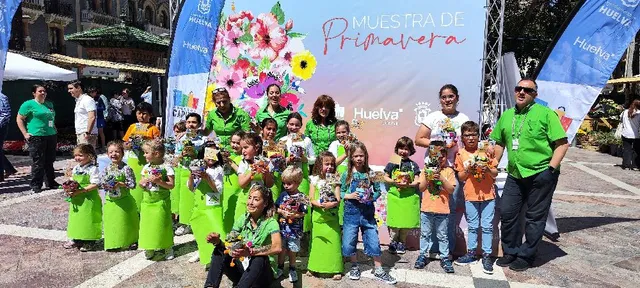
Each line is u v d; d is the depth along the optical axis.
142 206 4.70
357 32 5.64
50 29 29.78
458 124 4.79
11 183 8.41
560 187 8.98
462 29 5.23
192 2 6.38
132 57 18.02
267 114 5.23
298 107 5.96
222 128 5.08
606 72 5.28
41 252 4.93
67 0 31.06
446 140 4.66
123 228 4.96
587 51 5.32
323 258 4.30
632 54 20.73
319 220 4.30
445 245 4.59
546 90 5.48
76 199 4.94
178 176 5.80
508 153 4.64
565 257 5.00
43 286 4.09
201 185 4.49
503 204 4.69
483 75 5.19
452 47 5.28
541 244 5.43
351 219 4.33
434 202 4.54
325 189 4.21
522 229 4.79
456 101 4.80
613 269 4.66
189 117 5.32
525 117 4.51
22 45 27.03
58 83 15.09
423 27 5.36
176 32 6.47
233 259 3.70
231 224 4.59
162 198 4.70
